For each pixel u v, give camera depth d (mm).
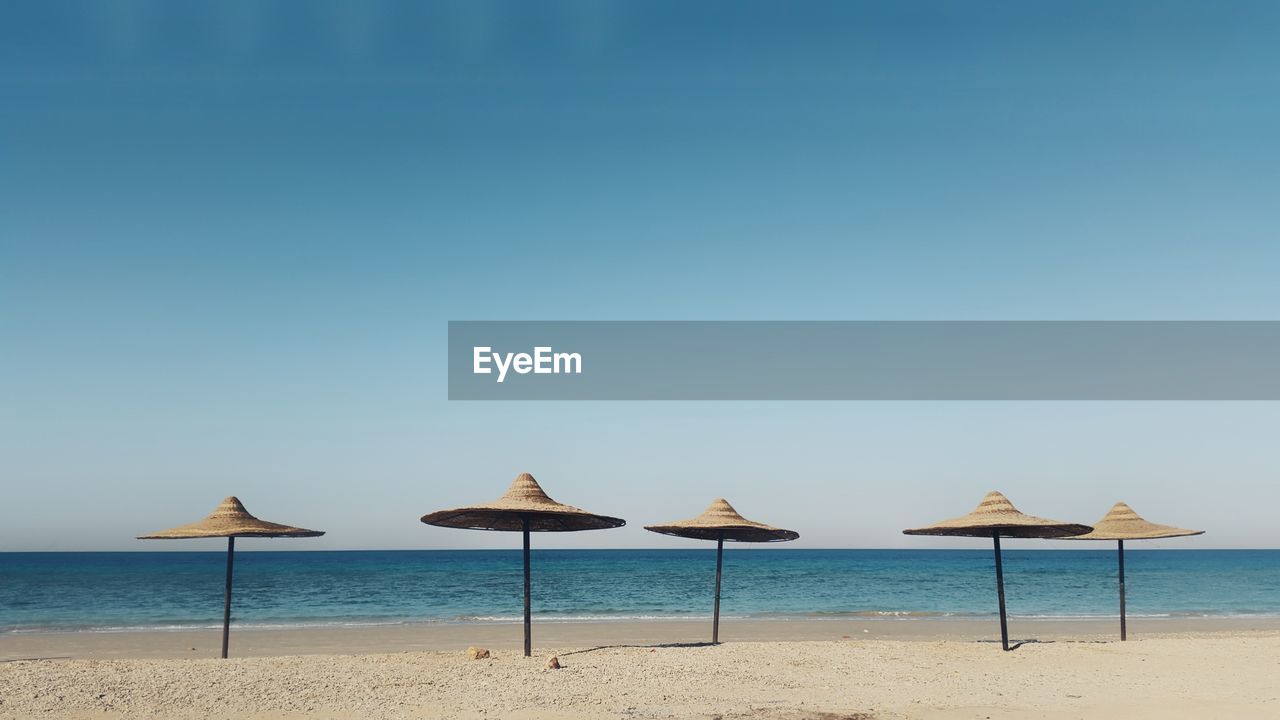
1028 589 55406
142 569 89250
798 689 12430
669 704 11281
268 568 92438
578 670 13492
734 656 14977
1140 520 20484
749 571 86188
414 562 115125
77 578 69250
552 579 69625
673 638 24438
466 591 54031
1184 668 14891
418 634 25797
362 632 26562
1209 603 42938
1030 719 10852
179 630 27922
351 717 10492
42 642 23609
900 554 176500
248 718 10375
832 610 38938
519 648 21641
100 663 13867
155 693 11320
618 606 42250
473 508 14891
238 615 36312
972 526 16656
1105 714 11148
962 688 12789
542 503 15406
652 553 175375
